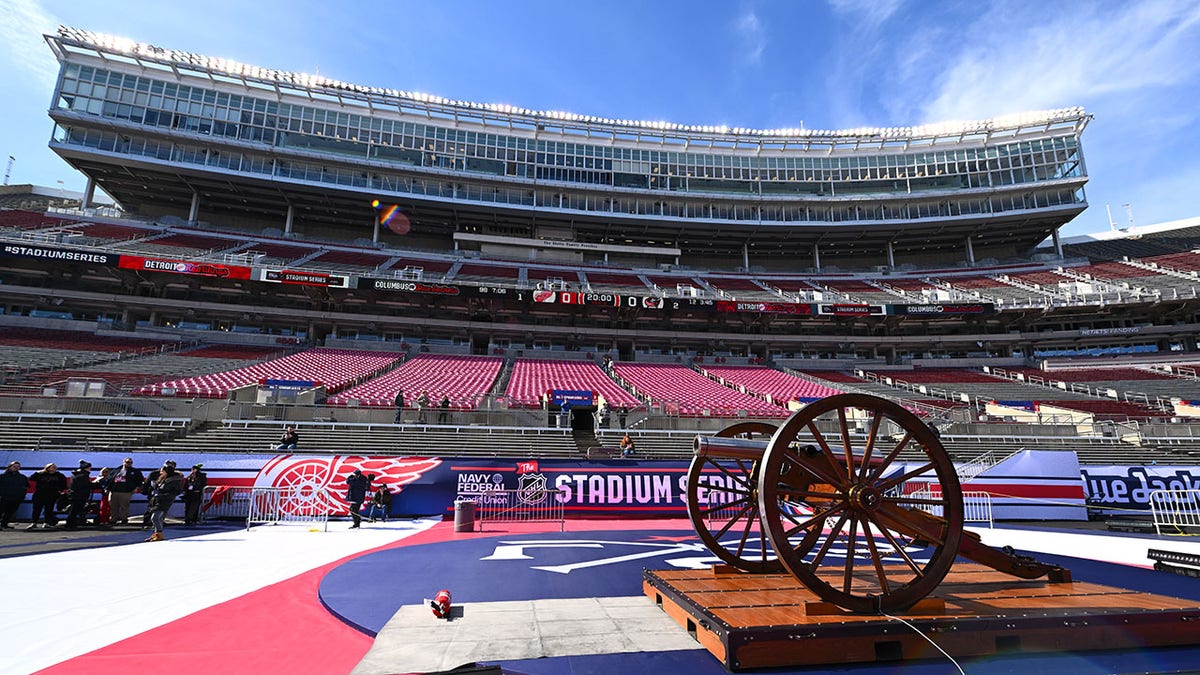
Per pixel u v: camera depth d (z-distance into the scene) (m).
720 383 35.06
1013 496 16.34
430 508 15.60
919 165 54.19
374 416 21.14
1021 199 51.22
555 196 52.00
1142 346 41.84
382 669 3.62
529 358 39.97
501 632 4.61
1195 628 4.44
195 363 28.95
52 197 49.66
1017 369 40.97
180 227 42.94
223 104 44.47
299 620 5.35
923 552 9.81
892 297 45.72
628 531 12.98
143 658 4.26
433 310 40.47
